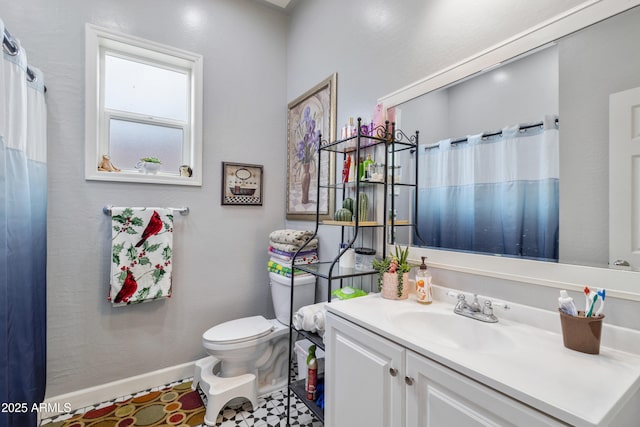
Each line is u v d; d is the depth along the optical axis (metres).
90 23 1.79
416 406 0.87
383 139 1.44
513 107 1.10
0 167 1.07
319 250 2.10
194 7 2.14
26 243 1.33
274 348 2.00
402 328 1.08
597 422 0.54
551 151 1.00
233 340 1.73
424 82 1.41
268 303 2.46
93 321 1.81
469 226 1.25
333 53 2.02
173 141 2.19
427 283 1.28
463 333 1.09
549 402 0.60
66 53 1.73
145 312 1.96
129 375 1.91
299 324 1.57
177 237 2.08
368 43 1.74
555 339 0.92
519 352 0.83
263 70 2.45
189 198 2.12
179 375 2.07
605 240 0.89
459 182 1.28
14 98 1.22
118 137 2.00
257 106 2.42
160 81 2.15
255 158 2.40
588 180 0.92
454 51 1.30
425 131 1.42
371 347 1.04
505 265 1.11
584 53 0.93
